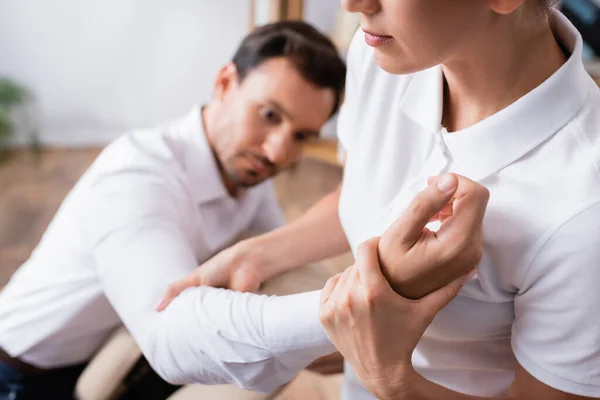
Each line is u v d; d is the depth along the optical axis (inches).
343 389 34.7
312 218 34.6
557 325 21.6
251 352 27.6
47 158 141.3
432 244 20.9
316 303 26.1
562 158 21.4
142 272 33.9
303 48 41.9
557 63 22.8
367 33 20.7
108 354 41.8
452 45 19.7
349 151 30.3
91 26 144.2
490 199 22.8
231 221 47.3
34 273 44.4
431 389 23.4
